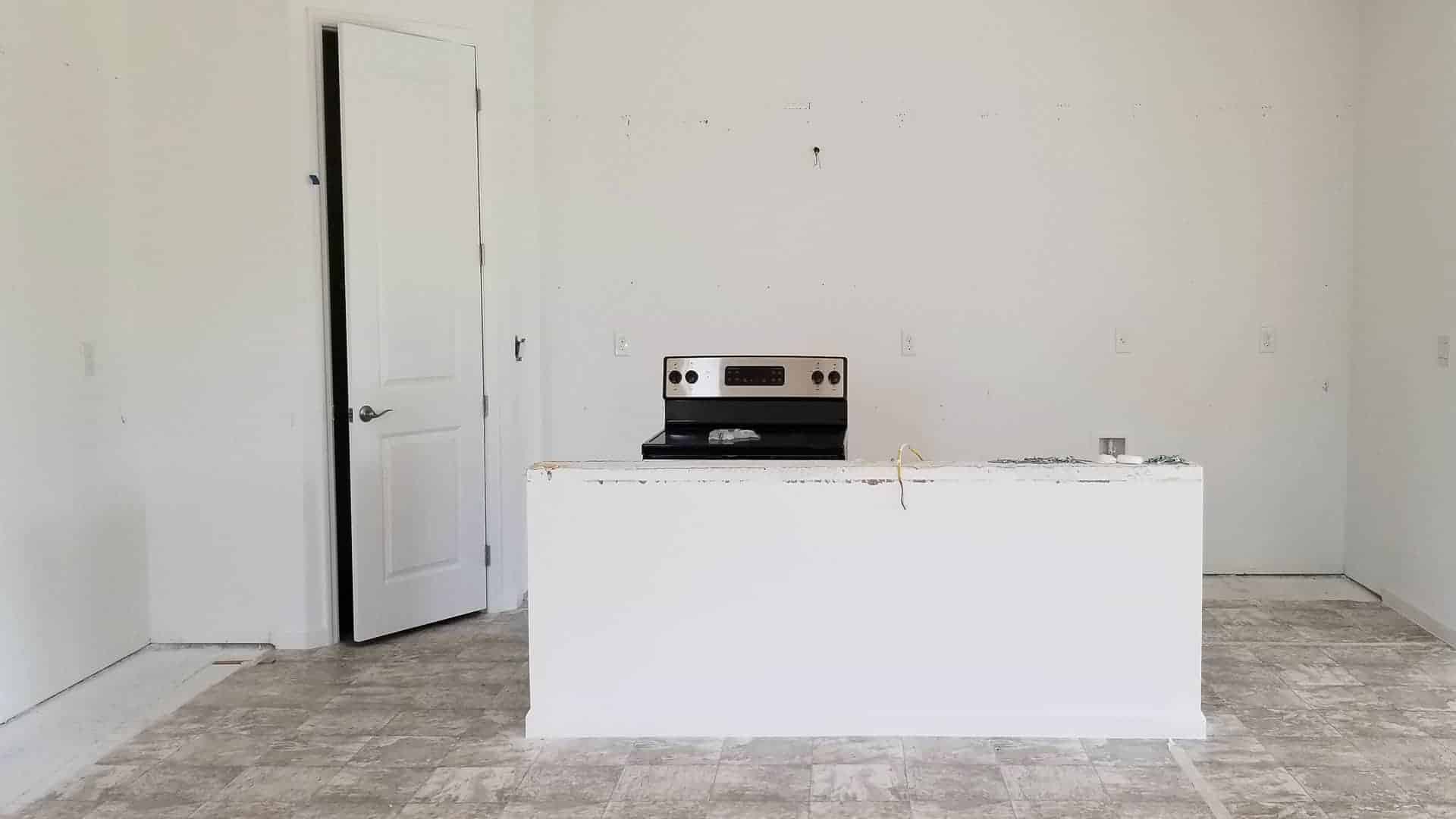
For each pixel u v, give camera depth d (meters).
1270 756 2.97
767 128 4.80
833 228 4.82
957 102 4.75
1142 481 3.06
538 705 3.21
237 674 3.80
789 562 3.12
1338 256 4.72
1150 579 3.08
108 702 3.53
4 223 3.37
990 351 4.81
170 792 2.86
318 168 4.04
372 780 2.91
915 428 4.85
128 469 4.00
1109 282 4.77
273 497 4.06
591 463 3.23
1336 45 4.66
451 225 4.32
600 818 2.67
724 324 4.87
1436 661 3.74
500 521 4.57
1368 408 4.56
